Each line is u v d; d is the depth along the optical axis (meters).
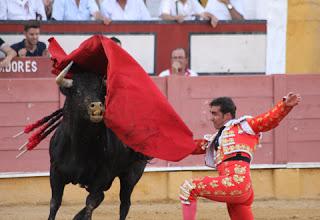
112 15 23.55
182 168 21.09
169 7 23.86
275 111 12.47
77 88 12.93
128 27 23.48
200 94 21.14
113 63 12.70
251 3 24.95
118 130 12.69
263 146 21.64
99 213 19.20
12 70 21.08
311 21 24.97
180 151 12.83
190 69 23.98
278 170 21.62
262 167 21.55
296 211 19.55
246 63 24.45
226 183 12.47
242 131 12.70
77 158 13.72
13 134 20.41
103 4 23.55
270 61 24.66
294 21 24.89
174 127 12.88
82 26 23.20
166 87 21.06
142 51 23.66
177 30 23.80
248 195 12.65
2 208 20.03
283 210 19.70
